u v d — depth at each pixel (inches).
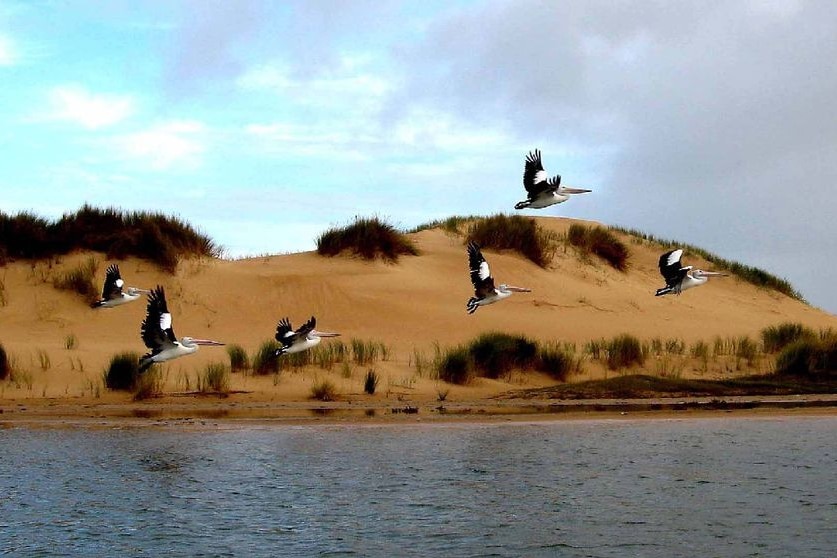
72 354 1213.1
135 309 1419.8
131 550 621.3
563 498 741.3
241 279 1536.7
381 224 1724.9
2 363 1129.4
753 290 2041.1
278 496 740.0
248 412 1049.5
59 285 1439.5
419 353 1348.4
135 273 1488.7
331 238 1701.5
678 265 856.9
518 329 1496.1
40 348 1230.9
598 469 826.8
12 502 716.7
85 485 764.0
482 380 1238.9
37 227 1513.3
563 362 1283.2
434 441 924.0
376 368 1235.2
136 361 1133.7
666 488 769.6
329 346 1309.1
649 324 1641.2
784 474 816.3
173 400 1096.2
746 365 1397.6
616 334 1535.4
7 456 845.2
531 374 1280.8
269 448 887.1
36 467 810.8
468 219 2033.7
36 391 1104.2
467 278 1690.5
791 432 981.2
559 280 1760.6
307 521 679.7
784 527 682.2
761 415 1071.6
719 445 916.6
